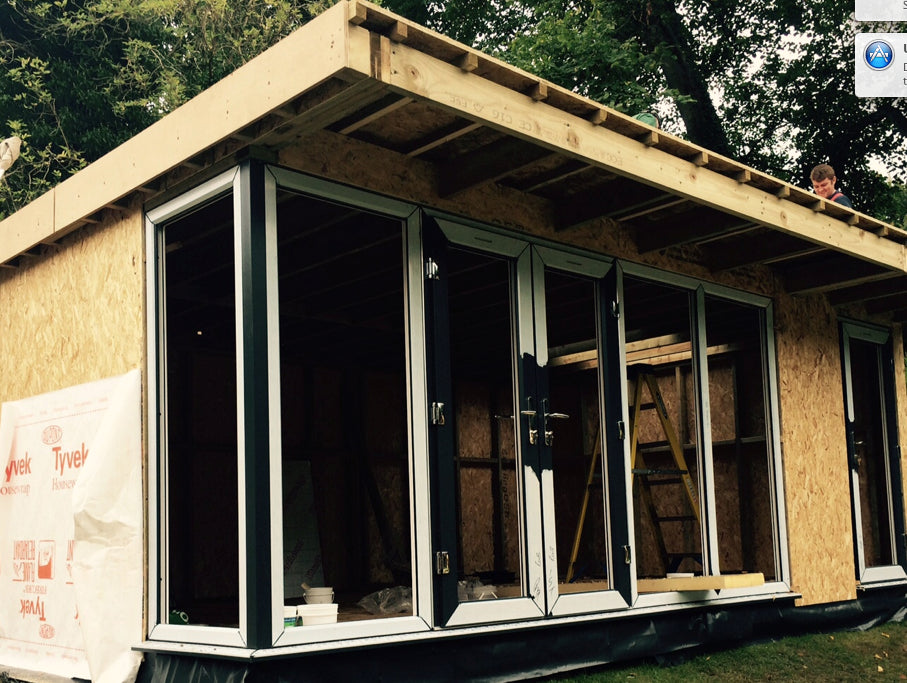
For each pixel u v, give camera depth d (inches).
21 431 217.2
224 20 536.4
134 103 539.5
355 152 170.6
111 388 185.3
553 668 184.9
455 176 180.5
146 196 183.0
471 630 167.3
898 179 662.5
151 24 576.1
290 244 235.8
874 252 240.1
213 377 314.3
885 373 315.9
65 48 562.6
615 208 198.5
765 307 266.4
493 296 291.6
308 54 133.2
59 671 189.6
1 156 218.7
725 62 673.0
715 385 323.9
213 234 228.5
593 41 546.6
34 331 219.3
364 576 336.5
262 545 144.9
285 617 154.3
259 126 150.9
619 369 216.5
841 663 219.6
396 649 157.8
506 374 383.6
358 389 351.6
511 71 145.0
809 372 275.9
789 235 234.1
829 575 263.9
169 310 283.7
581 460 357.1
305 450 329.4
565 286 279.3
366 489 340.5
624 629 201.9
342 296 286.4
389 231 216.5
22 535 211.3
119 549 173.0
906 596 300.4
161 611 167.6
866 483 318.0
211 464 307.4
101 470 176.9
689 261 243.4
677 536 326.0
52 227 205.5
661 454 332.2
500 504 369.7
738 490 309.9
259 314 151.4
